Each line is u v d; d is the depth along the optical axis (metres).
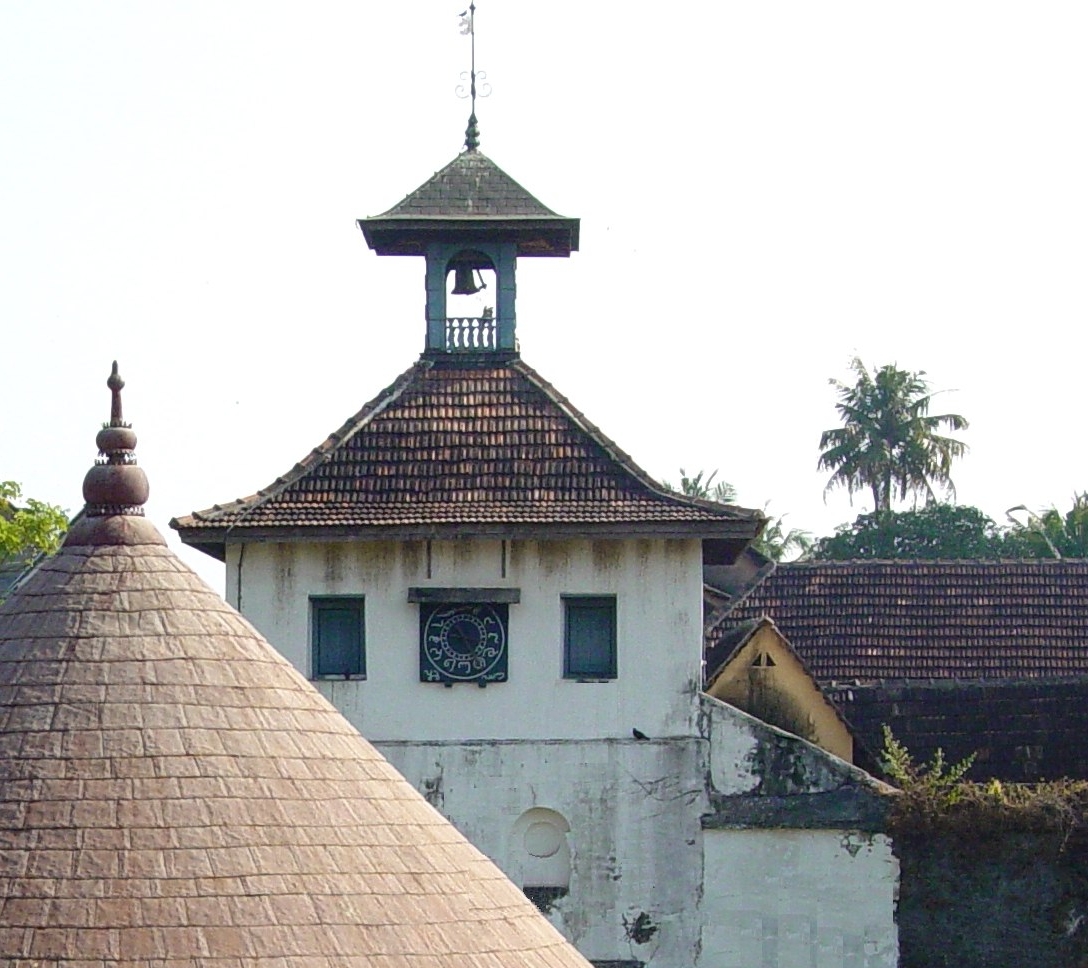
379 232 51.66
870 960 46.62
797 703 53.91
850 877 46.81
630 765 47.47
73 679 19.77
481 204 51.97
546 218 51.66
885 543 97.06
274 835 19.36
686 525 47.62
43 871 18.55
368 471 49.28
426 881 20.05
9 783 19.05
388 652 47.97
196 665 20.20
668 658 47.81
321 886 19.23
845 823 46.84
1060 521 98.31
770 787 47.25
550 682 47.84
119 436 21.59
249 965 18.34
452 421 50.44
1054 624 60.22
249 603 48.16
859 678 58.97
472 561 48.19
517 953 20.19
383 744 47.66
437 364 51.88
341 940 18.94
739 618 61.31
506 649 47.97
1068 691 56.84
